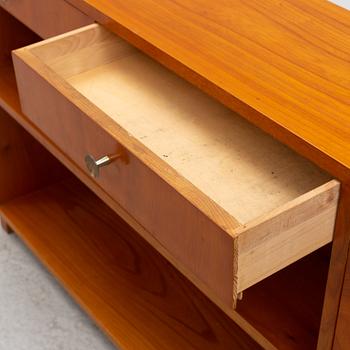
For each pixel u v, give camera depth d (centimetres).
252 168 106
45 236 180
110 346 161
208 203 87
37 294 174
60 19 133
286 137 95
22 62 117
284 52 109
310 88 101
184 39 113
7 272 181
